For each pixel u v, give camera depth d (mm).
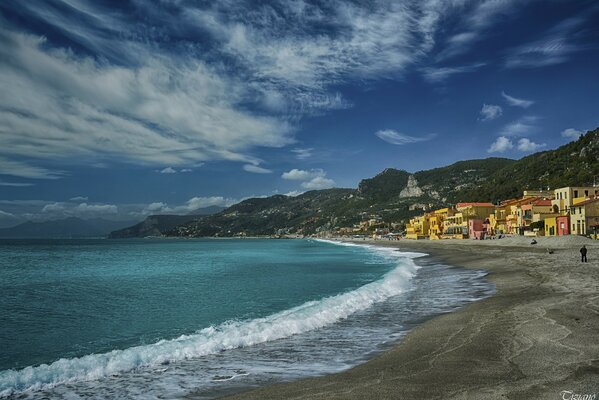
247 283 35406
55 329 18234
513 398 7824
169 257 83125
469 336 13109
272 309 22578
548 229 72688
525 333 12672
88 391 10172
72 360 12633
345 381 9867
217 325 18438
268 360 12352
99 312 22375
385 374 10125
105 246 160750
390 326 16484
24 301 26609
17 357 14031
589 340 11461
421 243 114188
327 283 34562
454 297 22828
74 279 40719
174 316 20875
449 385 8875
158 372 11508
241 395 9336
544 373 9141
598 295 18328
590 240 57219
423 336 14070
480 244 80312
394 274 34719
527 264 37062
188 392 9898
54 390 10289
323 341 14461
